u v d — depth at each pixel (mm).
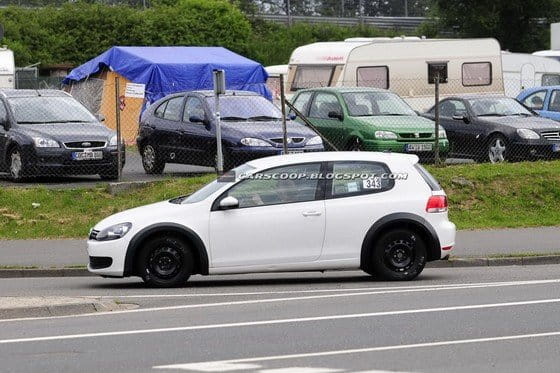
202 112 48344
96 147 47375
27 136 47375
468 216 44938
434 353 20906
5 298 28250
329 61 72188
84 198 44375
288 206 31391
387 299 28266
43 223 42719
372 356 20656
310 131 47438
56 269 35250
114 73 74500
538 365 19719
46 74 105188
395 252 31828
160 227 31234
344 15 133750
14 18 107250
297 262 31359
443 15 132125
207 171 52594
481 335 22797
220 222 31188
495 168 48688
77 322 25547
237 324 24703
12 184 47906
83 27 106688
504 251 37562
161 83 72438
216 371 19406
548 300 27609
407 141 50125
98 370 19828
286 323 24703
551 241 39750
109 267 31281
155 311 27047
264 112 48969
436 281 32031
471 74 72312
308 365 19828
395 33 129625
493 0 130750
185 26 109188
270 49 116812
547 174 48000
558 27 94688
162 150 49844
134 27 107875
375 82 71125
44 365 20359
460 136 54719
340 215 31453
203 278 34250
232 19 111938
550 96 61094
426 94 71250
